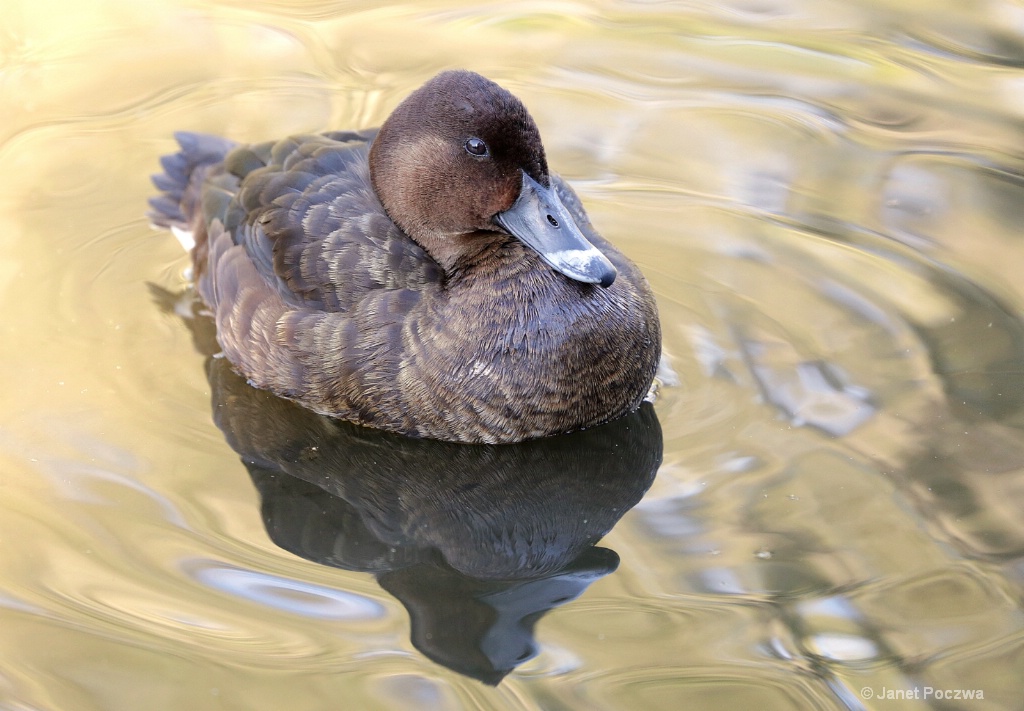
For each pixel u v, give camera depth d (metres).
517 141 7.98
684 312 9.45
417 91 8.32
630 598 7.05
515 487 8.13
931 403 8.42
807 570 7.14
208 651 6.54
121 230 10.44
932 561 7.15
